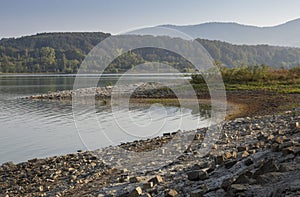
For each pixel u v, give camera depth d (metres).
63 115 30.11
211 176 8.01
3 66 163.00
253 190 5.82
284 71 48.59
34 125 25.19
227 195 6.05
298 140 8.62
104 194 8.89
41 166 13.87
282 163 6.75
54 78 113.12
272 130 14.45
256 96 34.56
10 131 22.94
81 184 10.74
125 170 11.60
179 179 8.65
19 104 40.19
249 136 14.06
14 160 16.02
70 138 20.22
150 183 8.43
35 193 10.63
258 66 48.69
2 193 11.12
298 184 5.48
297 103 27.67
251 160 7.83
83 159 14.21
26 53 172.62
